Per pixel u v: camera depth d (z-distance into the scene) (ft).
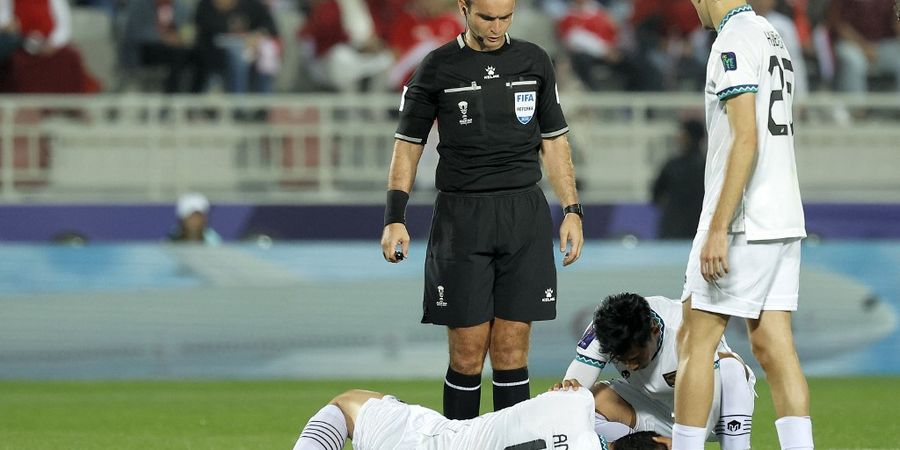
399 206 80.12
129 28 192.95
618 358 75.25
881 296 167.32
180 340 165.58
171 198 182.50
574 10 196.85
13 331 164.86
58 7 189.37
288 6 207.62
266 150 183.52
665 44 200.85
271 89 192.03
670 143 184.75
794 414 69.05
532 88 78.89
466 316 79.05
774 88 69.05
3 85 187.73
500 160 78.59
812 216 180.45
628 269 166.09
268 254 166.40
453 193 79.51
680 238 176.24
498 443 63.67
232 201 179.42
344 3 193.98
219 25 190.08
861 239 180.45
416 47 192.13
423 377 164.76
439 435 66.33
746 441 75.61
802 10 196.24
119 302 165.68
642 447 68.08
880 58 202.28
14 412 124.36
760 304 68.90
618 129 184.24
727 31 69.10
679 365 69.92
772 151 68.90
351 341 165.48
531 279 79.15
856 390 144.15
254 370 165.27
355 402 70.69
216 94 190.29
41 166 181.88
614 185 183.83
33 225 178.70
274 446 98.99
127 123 185.68
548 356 163.84
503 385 80.79
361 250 166.50
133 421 116.47
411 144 80.74
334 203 179.83
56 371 164.76
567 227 80.48
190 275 166.09
